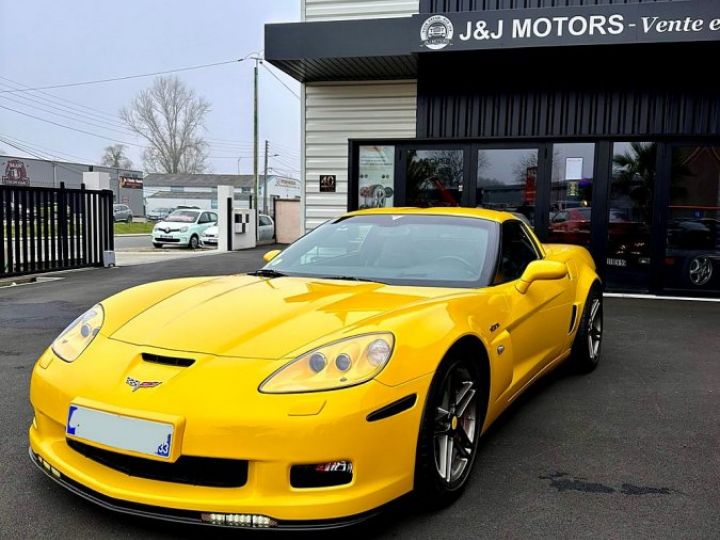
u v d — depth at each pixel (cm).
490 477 288
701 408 388
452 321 262
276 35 789
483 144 852
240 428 209
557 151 829
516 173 844
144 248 2275
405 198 887
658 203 807
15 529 236
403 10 856
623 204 818
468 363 271
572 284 436
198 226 2267
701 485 281
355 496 214
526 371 350
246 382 216
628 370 478
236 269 1241
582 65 812
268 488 211
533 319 351
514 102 838
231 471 218
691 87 786
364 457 215
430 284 321
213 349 232
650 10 698
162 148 6375
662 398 408
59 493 265
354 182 901
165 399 217
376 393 217
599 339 489
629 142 809
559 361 427
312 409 209
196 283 324
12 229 1030
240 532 236
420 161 879
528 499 266
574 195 828
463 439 272
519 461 306
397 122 887
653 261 816
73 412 230
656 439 337
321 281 317
